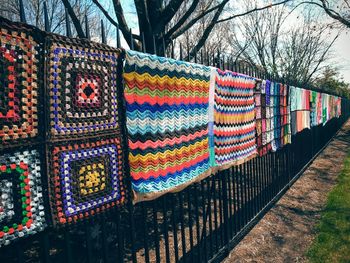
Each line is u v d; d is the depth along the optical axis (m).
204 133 3.28
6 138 1.45
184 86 2.86
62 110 1.71
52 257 3.36
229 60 3.99
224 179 3.95
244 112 4.35
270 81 5.51
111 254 3.80
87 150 1.86
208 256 3.92
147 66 2.38
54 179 1.66
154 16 5.82
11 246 1.48
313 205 6.15
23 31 1.52
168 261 2.80
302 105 8.09
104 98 1.99
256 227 5.05
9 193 1.46
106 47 2.01
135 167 2.30
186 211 5.59
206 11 6.61
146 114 2.40
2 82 1.44
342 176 8.39
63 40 1.71
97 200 1.93
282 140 6.35
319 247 4.34
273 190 6.03
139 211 5.29
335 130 17.61
